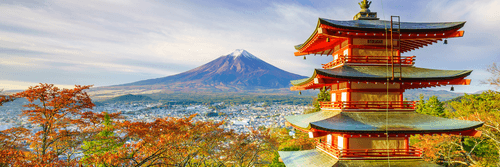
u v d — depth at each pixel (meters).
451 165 28.83
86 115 21.81
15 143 18.72
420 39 16.80
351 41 17.67
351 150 16.61
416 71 17.06
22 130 19.45
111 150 22.36
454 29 16.31
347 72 16.31
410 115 16.86
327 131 14.70
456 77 15.55
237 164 29.11
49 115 20.20
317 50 22.42
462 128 14.70
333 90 20.00
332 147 17.64
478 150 27.61
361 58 17.56
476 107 34.03
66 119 21.17
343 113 16.83
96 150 21.64
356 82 17.20
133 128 20.61
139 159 20.80
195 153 24.53
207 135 24.58
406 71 17.00
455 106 38.97
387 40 17.86
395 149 16.47
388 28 16.12
